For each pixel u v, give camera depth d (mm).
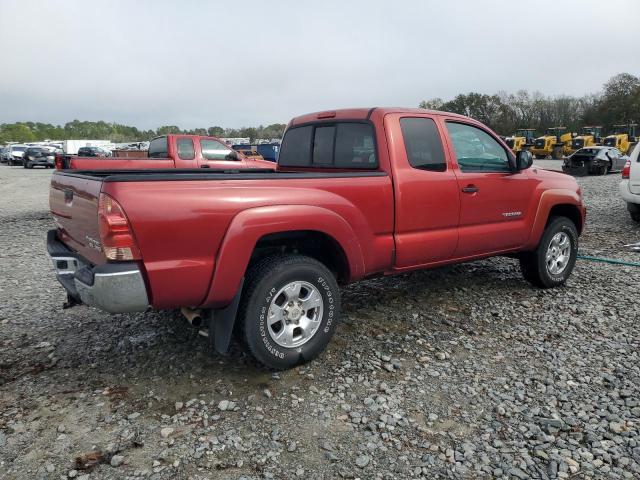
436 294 5277
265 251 3688
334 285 3639
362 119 4258
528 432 2857
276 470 2533
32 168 37125
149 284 2926
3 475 2486
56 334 4227
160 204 2895
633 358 3773
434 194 4246
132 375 3508
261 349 3336
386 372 3559
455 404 3146
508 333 4258
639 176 9273
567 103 71812
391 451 2689
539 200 5145
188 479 2465
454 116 4582
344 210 3637
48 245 3879
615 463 2590
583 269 6324
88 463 2580
